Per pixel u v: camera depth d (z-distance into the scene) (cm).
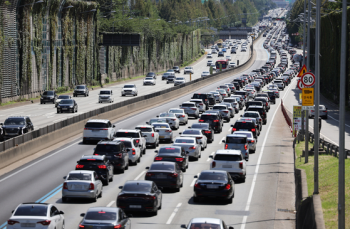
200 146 12938
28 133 12662
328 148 12138
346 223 6306
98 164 9300
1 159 11012
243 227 6962
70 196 7931
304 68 13588
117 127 17300
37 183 9538
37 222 5716
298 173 9844
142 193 7238
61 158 12169
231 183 8262
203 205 8212
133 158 11469
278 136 16988
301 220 6962
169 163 9044
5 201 8150
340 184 5228
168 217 7419
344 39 5300
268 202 8494
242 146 12075
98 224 5562
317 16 8819
